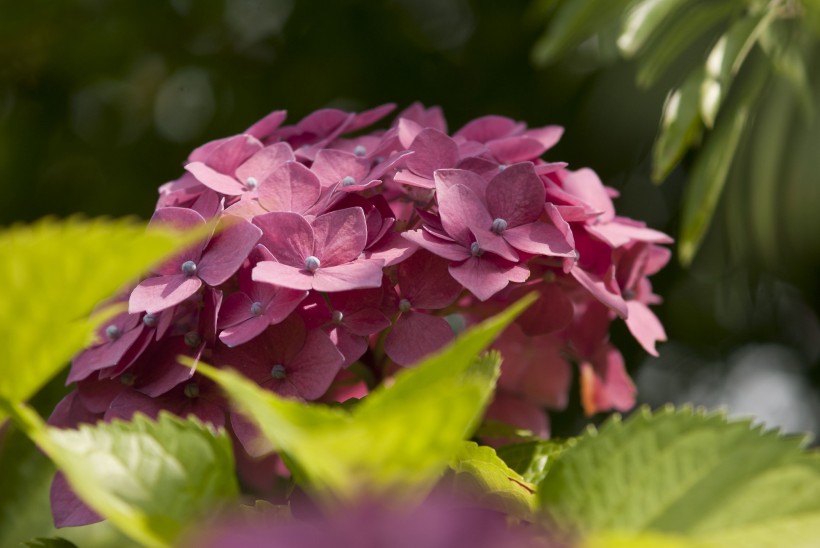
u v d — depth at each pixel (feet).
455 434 2.02
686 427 2.15
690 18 3.05
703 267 4.52
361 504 1.97
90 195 5.73
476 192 2.46
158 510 2.15
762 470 2.12
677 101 2.93
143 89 5.94
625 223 2.61
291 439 2.04
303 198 2.45
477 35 5.45
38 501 2.69
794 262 3.81
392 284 2.45
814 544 2.08
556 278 2.52
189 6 5.72
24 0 5.56
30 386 2.14
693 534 2.11
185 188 2.53
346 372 2.57
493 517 1.98
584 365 2.77
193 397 2.39
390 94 5.41
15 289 2.07
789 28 3.12
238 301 2.39
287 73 5.60
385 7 5.56
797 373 5.62
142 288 2.38
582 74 4.88
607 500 2.15
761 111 3.49
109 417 2.38
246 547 1.97
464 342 2.06
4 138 5.72
